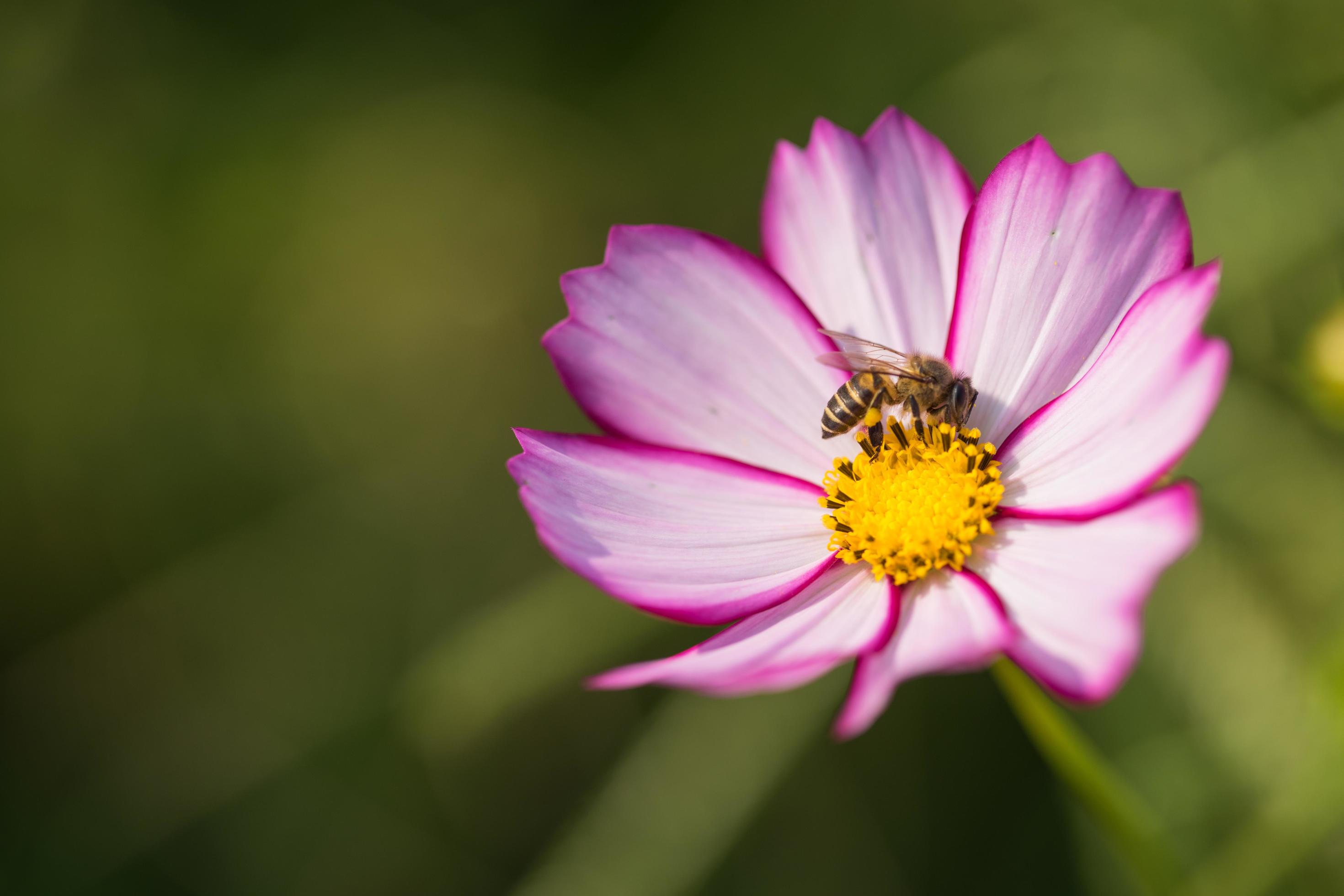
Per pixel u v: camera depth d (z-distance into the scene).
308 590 0.37
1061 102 0.36
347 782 0.36
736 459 0.30
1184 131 0.35
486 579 0.37
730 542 0.30
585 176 0.38
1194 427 0.27
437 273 0.39
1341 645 0.31
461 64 0.38
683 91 0.38
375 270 0.39
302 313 0.38
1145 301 0.28
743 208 0.37
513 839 0.35
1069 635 0.27
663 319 0.30
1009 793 0.34
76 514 0.37
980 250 0.30
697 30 0.38
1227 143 0.35
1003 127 0.36
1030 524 0.29
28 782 0.36
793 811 0.34
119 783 0.36
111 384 0.38
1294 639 0.33
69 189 0.38
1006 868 0.34
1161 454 0.28
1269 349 0.34
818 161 0.31
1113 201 0.29
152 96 0.38
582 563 0.29
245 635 0.37
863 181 0.30
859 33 0.37
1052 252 0.29
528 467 0.29
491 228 0.39
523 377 0.38
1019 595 0.28
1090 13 0.36
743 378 0.30
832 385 0.30
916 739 0.34
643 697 0.36
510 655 0.35
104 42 0.38
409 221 0.39
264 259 0.38
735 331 0.30
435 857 0.35
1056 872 0.33
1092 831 0.33
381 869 0.35
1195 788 0.33
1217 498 0.34
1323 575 0.33
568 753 0.36
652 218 0.38
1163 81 0.35
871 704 0.27
